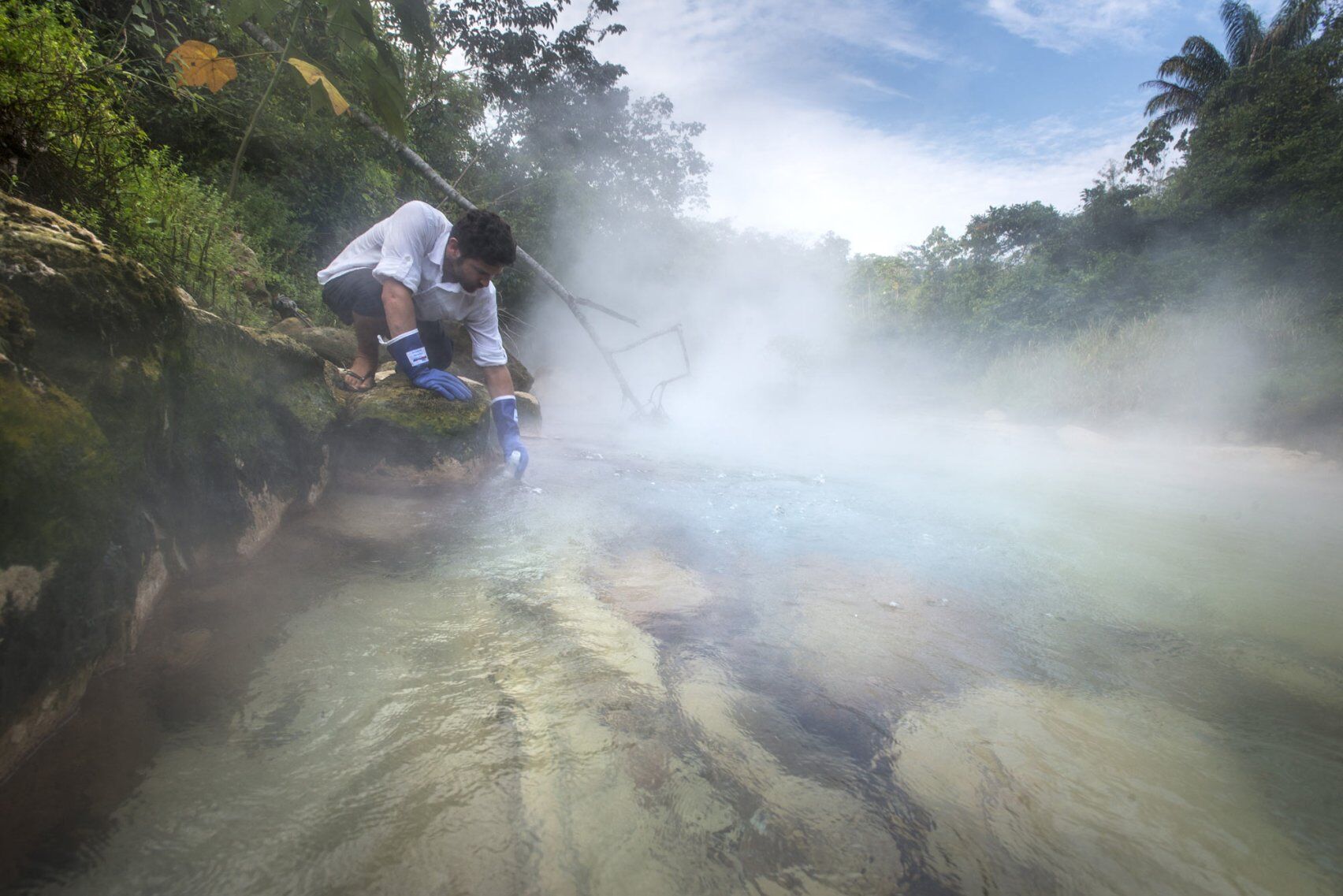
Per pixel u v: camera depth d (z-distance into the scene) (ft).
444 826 2.98
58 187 8.41
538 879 2.72
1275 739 4.02
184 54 10.98
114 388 4.21
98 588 3.76
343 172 22.63
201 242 10.67
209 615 4.75
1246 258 36.70
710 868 2.84
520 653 4.62
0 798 2.94
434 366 10.69
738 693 4.31
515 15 44.62
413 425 8.70
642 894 2.68
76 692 3.60
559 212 42.11
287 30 18.44
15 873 2.57
